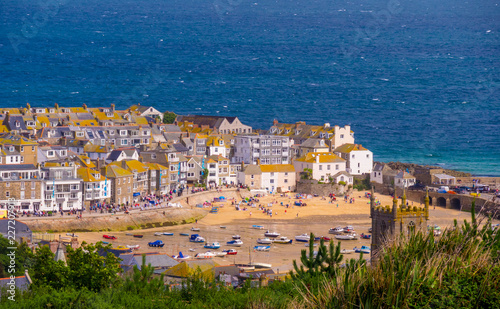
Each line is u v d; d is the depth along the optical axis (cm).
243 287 8388
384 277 4216
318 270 6344
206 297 7862
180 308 7500
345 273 4384
